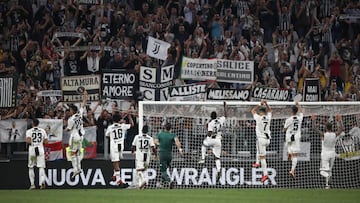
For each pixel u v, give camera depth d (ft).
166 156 188.65
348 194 176.14
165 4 264.11
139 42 252.62
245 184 207.62
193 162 208.74
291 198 163.22
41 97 233.14
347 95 256.11
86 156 215.72
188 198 162.09
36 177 202.39
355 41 269.23
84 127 216.74
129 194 174.50
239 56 254.06
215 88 240.53
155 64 247.09
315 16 270.26
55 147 216.54
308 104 206.18
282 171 210.38
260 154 197.47
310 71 258.16
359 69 263.70
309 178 210.38
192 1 264.11
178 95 241.14
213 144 200.54
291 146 199.41
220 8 266.16
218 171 201.36
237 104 205.26
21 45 247.09
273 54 260.21
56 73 244.42
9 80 226.17
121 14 257.75
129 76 237.66
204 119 213.87
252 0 268.00
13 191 188.96
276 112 214.07
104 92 235.81
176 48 252.42
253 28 262.47
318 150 211.61
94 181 201.98
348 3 273.95
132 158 213.25
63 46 247.91
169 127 189.37
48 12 254.06
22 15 253.24
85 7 257.34
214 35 260.62
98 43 249.96
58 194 176.04
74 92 229.25
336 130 213.05
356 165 212.43
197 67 247.29
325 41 268.00
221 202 152.15
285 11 268.41
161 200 156.66
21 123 219.00
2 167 200.44
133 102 235.81
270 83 249.14
